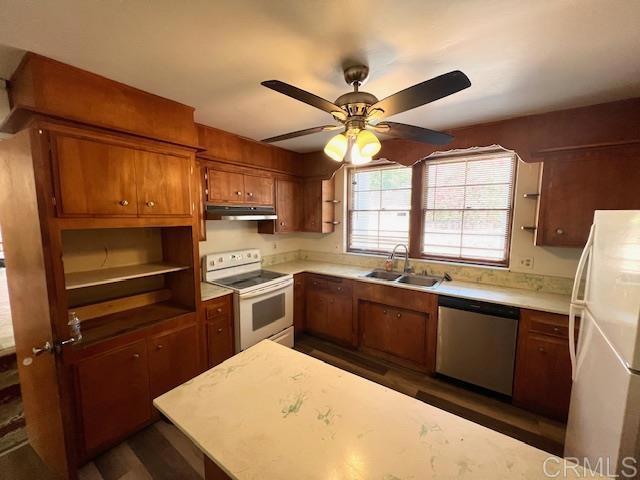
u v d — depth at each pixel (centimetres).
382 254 351
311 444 85
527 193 248
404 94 119
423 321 263
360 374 268
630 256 105
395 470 77
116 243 216
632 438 100
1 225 171
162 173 191
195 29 121
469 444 86
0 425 206
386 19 115
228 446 84
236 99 195
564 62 147
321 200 354
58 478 167
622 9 107
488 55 141
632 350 99
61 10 107
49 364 152
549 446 184
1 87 160
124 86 171
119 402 179
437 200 302
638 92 180
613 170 191
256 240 351
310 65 151
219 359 249
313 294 340
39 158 139
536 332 207
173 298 239
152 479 163
